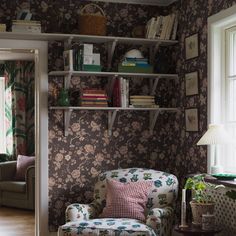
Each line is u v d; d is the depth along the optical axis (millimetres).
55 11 5035
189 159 4910
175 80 5215
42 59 4969
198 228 3639
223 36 4410
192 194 4121
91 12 5137
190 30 4859
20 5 4953
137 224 3914
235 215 3752
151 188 4410
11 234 5676
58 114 5047
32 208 7180
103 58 5160
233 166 4273
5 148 8414
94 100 4840
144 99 5039
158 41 5039
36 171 5066
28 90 8188
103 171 5191
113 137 5227
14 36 4758
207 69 4500
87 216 4270
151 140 5344
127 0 5219
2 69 8375
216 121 4414
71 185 5090
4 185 7457
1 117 8484
